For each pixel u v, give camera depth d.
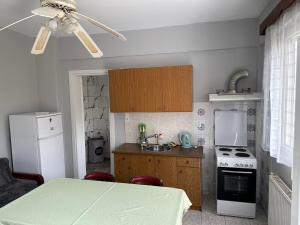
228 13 2.98
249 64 3.31
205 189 3.65
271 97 2.39
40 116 3.33
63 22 1.79
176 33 3.45
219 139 3.51
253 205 2.90
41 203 1.90
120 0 2.46
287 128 2.14
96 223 1.58
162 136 3.74
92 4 2.56
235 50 3.35
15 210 1.79
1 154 3.34
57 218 1.66
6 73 3.44
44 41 2.02
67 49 3.91
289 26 1.97
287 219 1.93
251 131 3.40
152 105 3.38
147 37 3.56
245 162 2.86
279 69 2.25
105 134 5.63
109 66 3.83
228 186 3.02
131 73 3.42
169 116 3.69
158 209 1.77
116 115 3.93
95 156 5.42
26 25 3.26
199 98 3.54
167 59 3.59
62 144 3.85
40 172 3.34
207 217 2.98
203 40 3.36
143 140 3.73
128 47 3.65
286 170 2.26
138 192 2.09
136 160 3.34
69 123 4.14
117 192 2.09
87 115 5.44
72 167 4.18
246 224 2.81
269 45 2.56
